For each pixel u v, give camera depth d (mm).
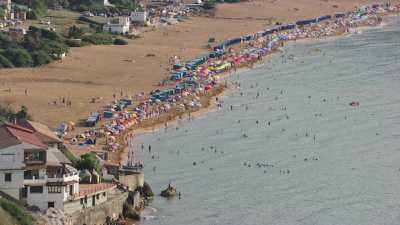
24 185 194125
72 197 198250
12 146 194750
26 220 186000
